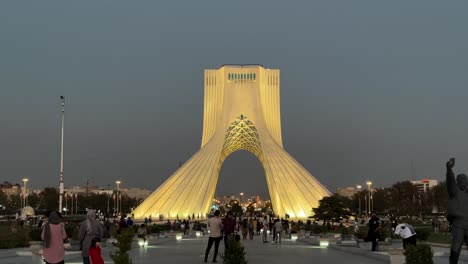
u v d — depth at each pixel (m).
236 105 97.69
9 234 34.47
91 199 167.75
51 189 163.62
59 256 14.84
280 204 84.62
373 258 25.03
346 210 71.19
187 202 84.69
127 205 188.25
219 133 94.06
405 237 20.84
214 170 88.81
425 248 14.89
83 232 16.39
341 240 35.03
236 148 111.25
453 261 14.48
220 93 99.06
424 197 127.69
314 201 83.69
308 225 54.62
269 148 91.00
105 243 32.06
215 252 23.11
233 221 25.12
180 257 25.84
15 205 160.38
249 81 99.19
